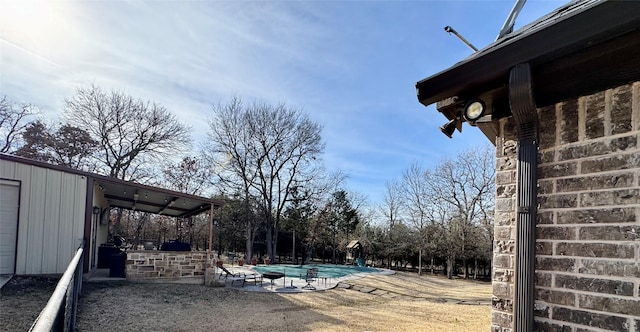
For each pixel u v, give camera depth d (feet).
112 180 32.68
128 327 21.56
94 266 41.16
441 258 81.66
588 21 5.11
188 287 36.37
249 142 82.33
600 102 5.81
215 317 25.85
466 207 78.28
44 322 4.35
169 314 25.36
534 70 6.08
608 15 4.92
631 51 5.33
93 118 67.72
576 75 5.93
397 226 91.56
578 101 6.07
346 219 93.04
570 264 5.80
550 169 6.26
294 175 85.87
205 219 83.61
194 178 80.53
